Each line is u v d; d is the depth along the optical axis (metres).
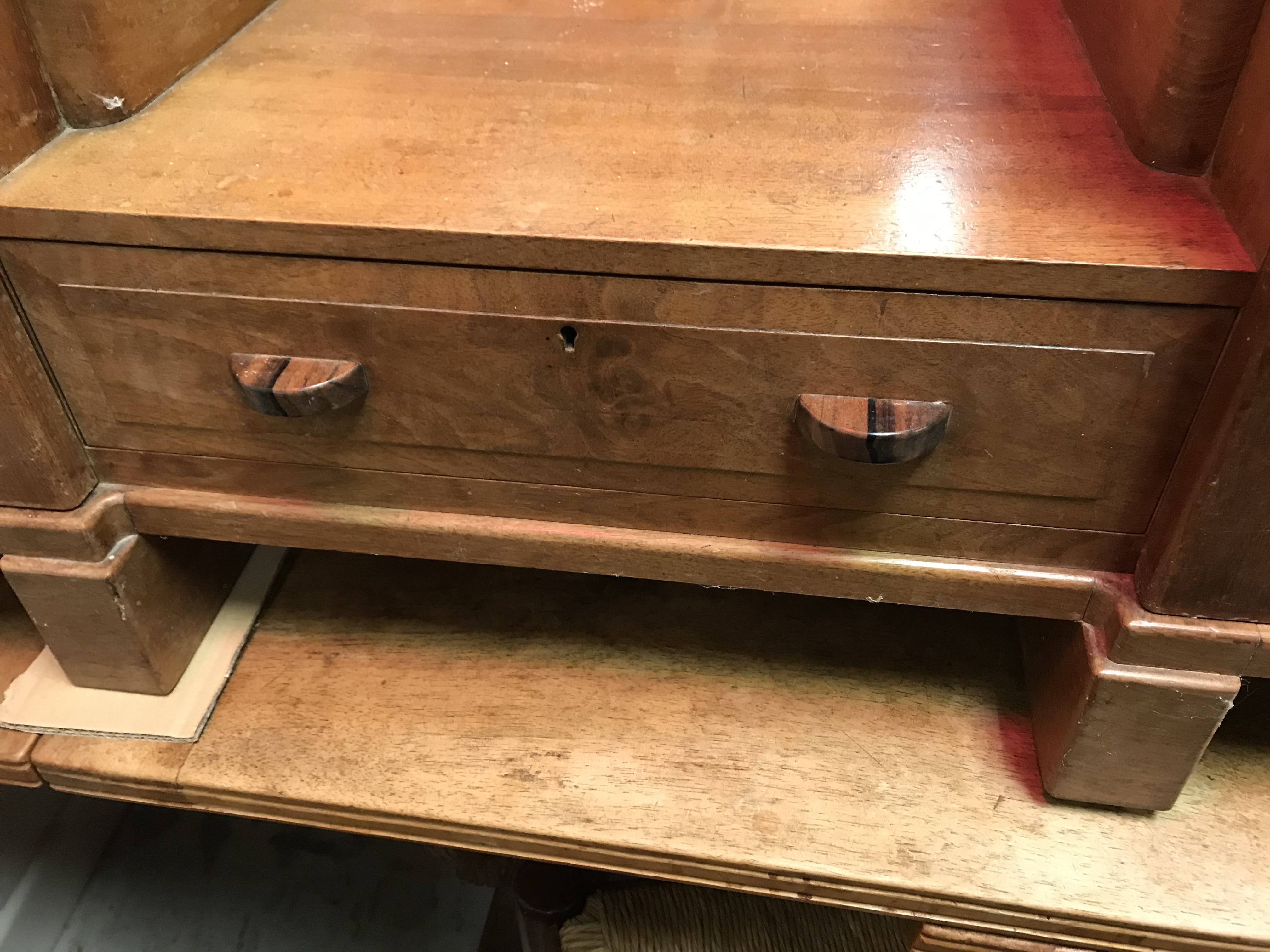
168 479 0.55
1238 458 0.40
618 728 0.60
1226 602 0.45
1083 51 0.55
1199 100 0.41
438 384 0.47
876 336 0.42
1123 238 0.39
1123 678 0.47
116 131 0.49
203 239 0.43
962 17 0.60
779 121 0.49
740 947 0.69
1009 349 0.41
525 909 0.75
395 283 0.44
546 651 0.65
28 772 0.60
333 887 0.95
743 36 0.58
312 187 0.44
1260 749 0.59
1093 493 0.46
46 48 0.47
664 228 0.41
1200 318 0.39
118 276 0.46
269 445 0.52
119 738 0.60
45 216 0.44
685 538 0.52
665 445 0.48
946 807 0.56
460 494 0.53
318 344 0.47
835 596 0.52
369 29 0.60
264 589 0.69
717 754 0.59
